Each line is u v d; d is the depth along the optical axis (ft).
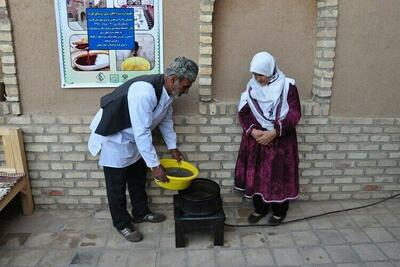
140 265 8.86
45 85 10.23
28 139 10.57
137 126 8.42
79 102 10.42
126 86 8.75
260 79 9.27
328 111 10.87
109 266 8.82
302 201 11.77
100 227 10.43
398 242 9.76
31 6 9.64
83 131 10.55
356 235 10.07
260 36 10.53
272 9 10.37
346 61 10.55
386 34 10.43
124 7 9.73
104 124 8.70
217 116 10.63
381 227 10.44
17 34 9.80
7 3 9.55
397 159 11.53
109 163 9.17
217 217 9.34
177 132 10.70
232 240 9.84
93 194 11.18
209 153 10.96
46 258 9.09
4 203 9.42
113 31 9.89
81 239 9.86
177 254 9.27
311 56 10.82
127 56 10.09
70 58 9.99
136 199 10.45
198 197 9.46
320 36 10.45
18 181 10.21
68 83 10.18
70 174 10.95
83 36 9.87
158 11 9.81
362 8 10.18
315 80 10.91
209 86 10.37
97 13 9.72
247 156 9.99
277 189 9.71
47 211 11.20
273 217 10.61
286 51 10.71
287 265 8.88
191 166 10.09
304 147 11.18
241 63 10.66
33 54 9.98
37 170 10.87
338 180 11.59
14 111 10.30
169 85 8.61
